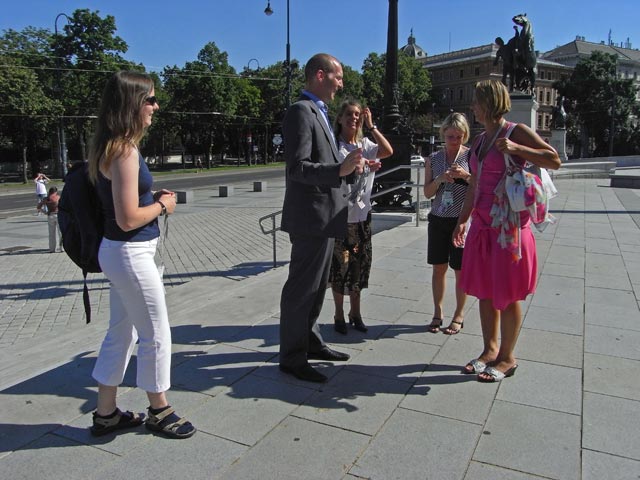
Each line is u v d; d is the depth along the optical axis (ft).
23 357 15.52
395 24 39.52
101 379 9.42
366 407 10.69
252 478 8.39
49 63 142.82
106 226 8.77
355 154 9.83
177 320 16.25
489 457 8.93
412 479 8.36
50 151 180.75
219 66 194.70
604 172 88.43
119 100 8.25
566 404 10.76
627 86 228.63
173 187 104.78
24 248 38.75
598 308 16.97
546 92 315.17
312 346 12.97
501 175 11.29
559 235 30.78
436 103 338.75
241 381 11.90
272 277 21.99
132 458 8.95
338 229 11.25
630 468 8.64
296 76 218.79
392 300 18.04
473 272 11.85
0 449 9.24
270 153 255.91
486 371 11.87
